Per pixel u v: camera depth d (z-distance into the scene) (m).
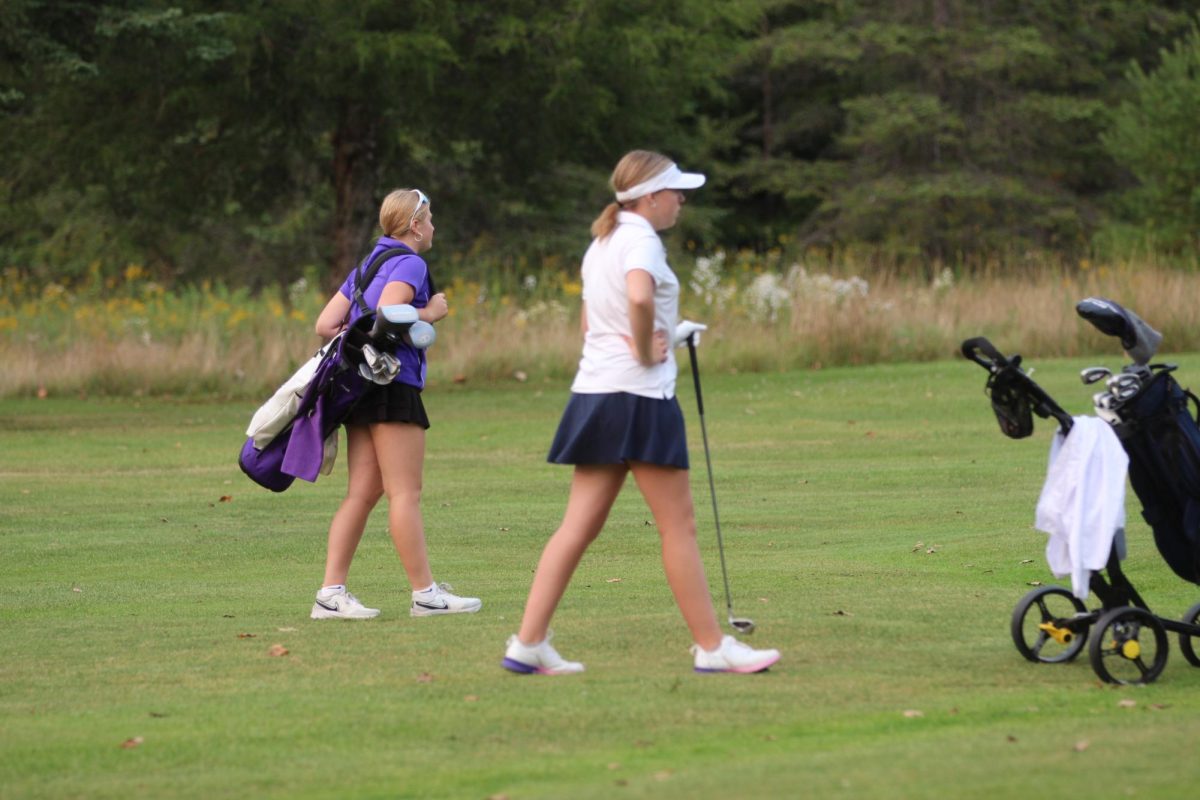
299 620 23.81
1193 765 14.98
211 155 107.44
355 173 105.81
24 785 15.13
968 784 14.39
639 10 102.56
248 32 92.50
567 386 76.38
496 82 101.31
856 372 75.62
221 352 78.88
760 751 15.82
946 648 21.02
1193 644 21.88
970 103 147.50
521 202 133.88
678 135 146.25
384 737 16.64
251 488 42.88
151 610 24.86
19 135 103.94
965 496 38.00
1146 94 124.25
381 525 35.06
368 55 91.94
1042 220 136.25
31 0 74.38
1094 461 19.42
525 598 25.55
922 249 138.25
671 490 19.38
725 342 81.00
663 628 22.41
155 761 15.88
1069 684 19.03
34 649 21.66
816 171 150.00
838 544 31.05
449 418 62.06
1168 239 117.44
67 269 131.25
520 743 16.34
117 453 52.12
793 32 146.88
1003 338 82.06
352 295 23.94
